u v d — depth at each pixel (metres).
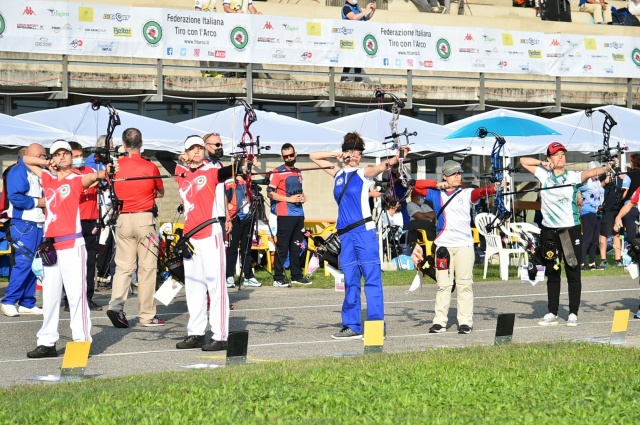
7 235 14.11
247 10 25.97
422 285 18.19
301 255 19.92
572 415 7.53
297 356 10.91
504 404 7.88
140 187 12.89
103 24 21.88
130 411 7.67
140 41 22.17
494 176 13.21
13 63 24.56
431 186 12.67
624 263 21.34
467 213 12.71
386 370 9.33
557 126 22.69
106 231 17.05
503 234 20.25
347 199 12.09
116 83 23.86
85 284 10.89
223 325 11.45
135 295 16.53
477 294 17.05
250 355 11.01
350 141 12.09
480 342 11.82
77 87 23.62
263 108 26.42
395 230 19.44
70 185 10.80
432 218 20.75
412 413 7.61
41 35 21.39
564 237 13.20
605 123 13.46
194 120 21.12
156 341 12.09
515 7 32.97
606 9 33.72
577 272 13.26
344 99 26.78
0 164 23.30
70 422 7.35
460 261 12.61
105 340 12.12
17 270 13.84
